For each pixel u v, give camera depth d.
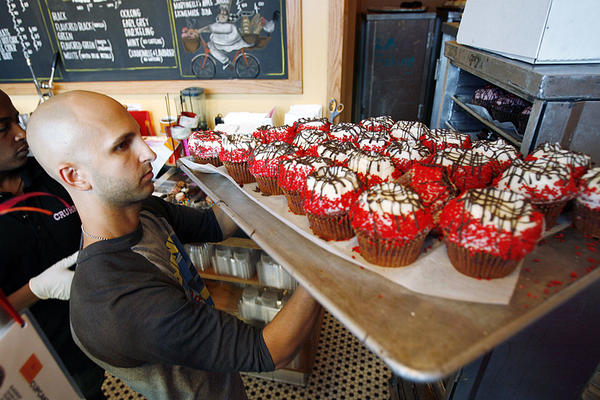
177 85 2.21
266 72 2.07
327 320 2.16
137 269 0.87
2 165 1.18
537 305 0.72
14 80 2.38
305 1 1.85
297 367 1.73
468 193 0.84
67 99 0.79
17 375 0.42
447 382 1.09
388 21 2.89
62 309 1.29
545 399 1.11
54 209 1.30
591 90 1.07
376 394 1.76
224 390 1.11
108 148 0.79
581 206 0.90
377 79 3.12
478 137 1.83
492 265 0.78
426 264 0.87
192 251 1.78
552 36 1.14
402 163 1.19
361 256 0.92
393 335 0.66
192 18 2.00
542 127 1.12
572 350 1.01
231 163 1.35
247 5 1.91
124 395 1.81
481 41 1.51
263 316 1.80
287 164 1.13
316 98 2.11
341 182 0.96
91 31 2.15
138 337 0.79
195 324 0.80
